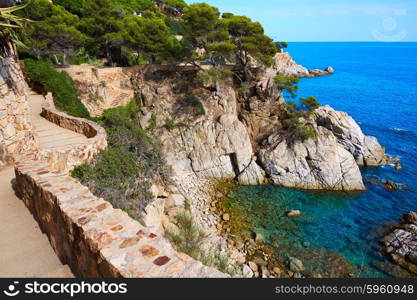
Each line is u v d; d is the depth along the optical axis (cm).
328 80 8400
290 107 3009
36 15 2756
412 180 2709
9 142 911
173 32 4691
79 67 2930
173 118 3061
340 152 2683
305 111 2995
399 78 8906
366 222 2127
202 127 2992
